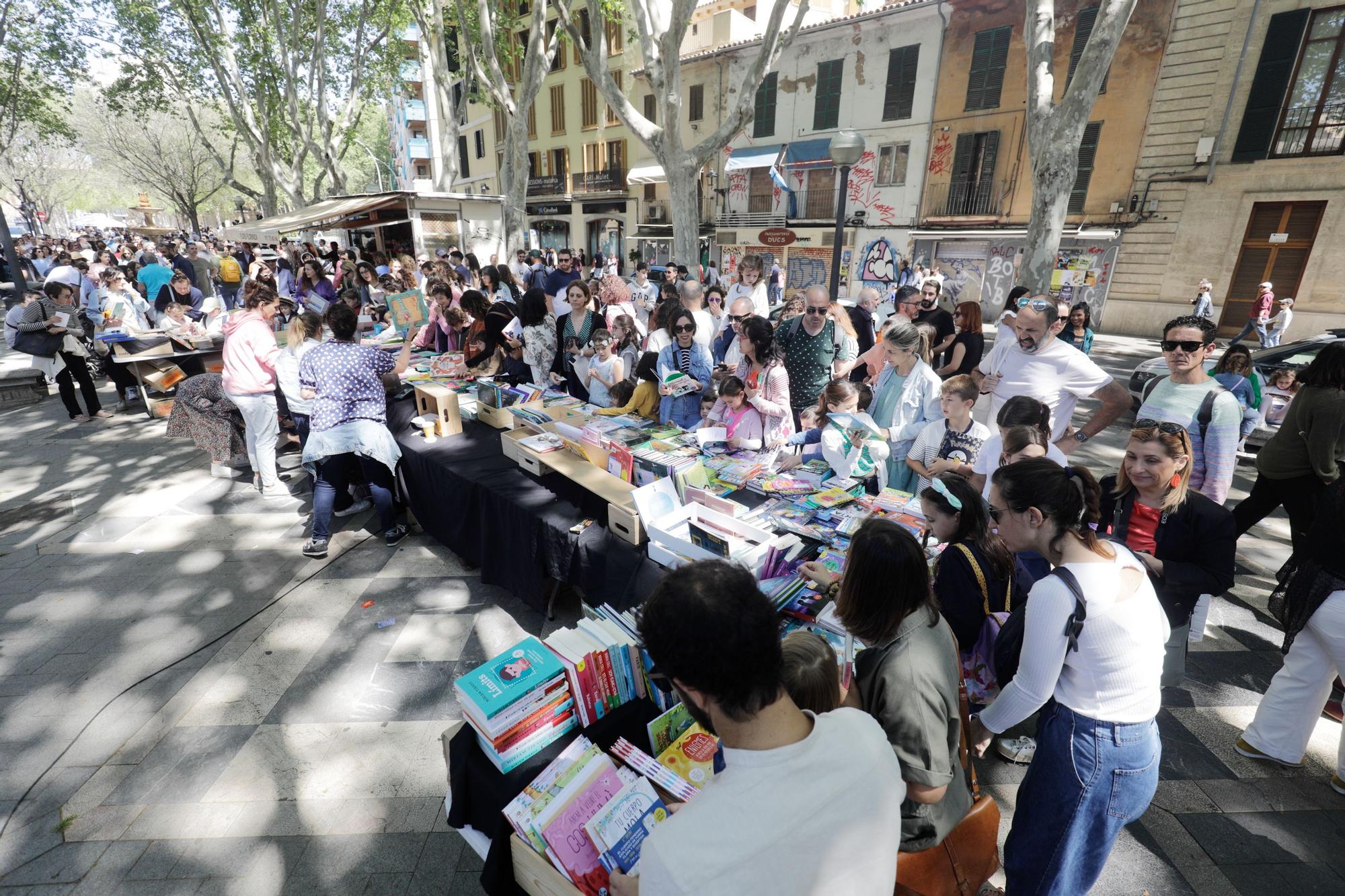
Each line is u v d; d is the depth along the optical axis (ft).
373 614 12.50
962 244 57.36
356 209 42.65
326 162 64.13
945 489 7.13
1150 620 5.26
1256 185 42.83
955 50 54.24
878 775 3.26
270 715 9.97
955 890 5.46
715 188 74.84
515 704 6.04
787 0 28.76
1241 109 42.57
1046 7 24.07
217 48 69.46
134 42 71.92
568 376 18.97
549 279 30.68
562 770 5.84
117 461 20.62
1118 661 5.20
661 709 6.93
